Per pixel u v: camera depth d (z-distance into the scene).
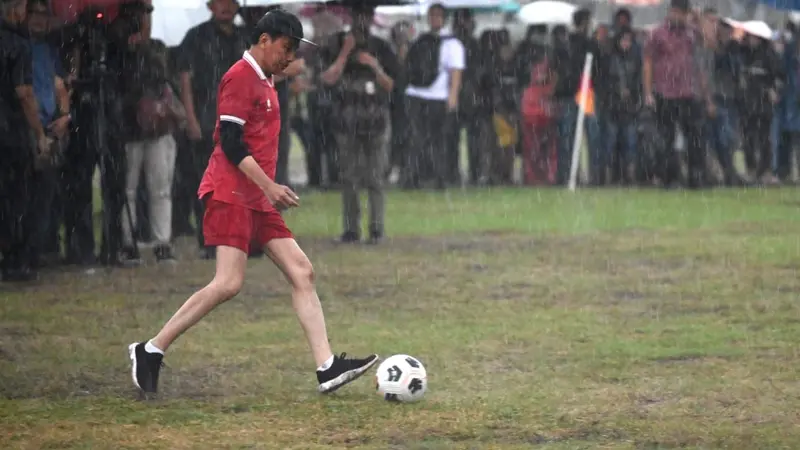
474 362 26.00
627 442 19.59
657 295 34.69
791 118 72.38
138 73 39.53
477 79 70.06
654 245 45.25
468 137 71.31
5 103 35.81
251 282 37.34
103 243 40.41
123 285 36.66
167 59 40.31
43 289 35.81
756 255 42.50
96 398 22.58
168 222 41.50
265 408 21.77
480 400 22.38
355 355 26.83
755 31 71.56
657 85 67.56
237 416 21.23
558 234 48.88
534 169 71.06
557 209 57.91
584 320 30.92
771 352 26.88
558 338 28.59
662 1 93.62
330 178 69.81
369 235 46.72
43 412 21.52
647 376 24.55
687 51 67.00
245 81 21.70
